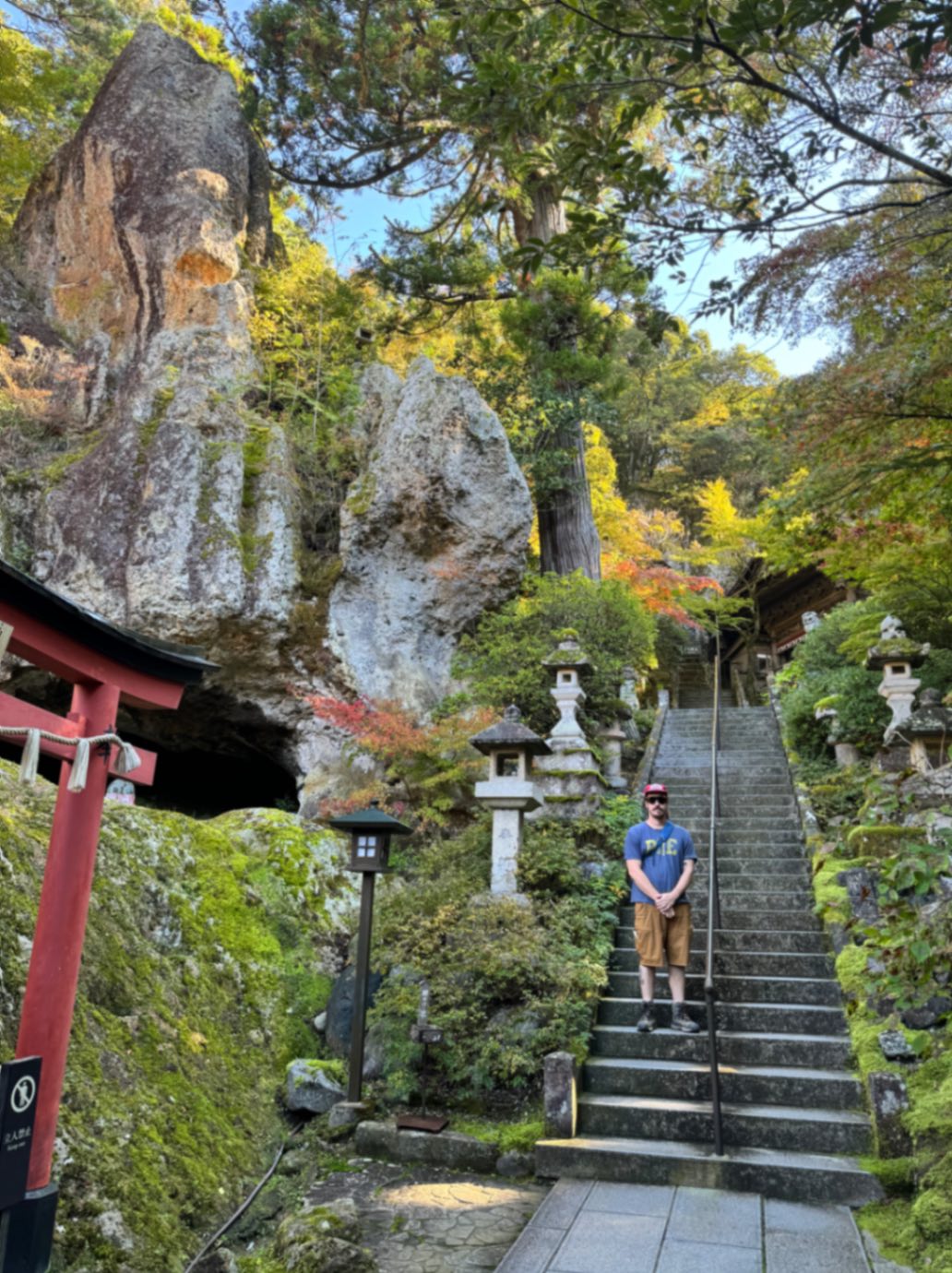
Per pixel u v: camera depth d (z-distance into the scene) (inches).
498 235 561.6
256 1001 222.4
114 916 204.1
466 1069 197.2
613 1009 216.4
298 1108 197.6
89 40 655.1
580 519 511.2
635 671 490.3
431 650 410.6
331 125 509.0
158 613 365.1
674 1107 178.4
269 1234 155.2
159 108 507.2
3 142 568.4
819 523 209.9
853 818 301.9
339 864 281.6
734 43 118.4
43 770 380.5
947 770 229.5
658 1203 152.3
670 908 203.8
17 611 107.2
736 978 219.0
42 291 501.4
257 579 378.9
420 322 538.9
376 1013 214.4
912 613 385.1
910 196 151.2
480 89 136.8
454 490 407.8
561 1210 149.6
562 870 252.7
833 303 152.3
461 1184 168.4
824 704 381.4
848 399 172.6
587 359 440.8
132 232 473.7
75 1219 133.8
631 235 140.6
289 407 461.4
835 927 231.0
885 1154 157.6
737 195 138.7
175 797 472.1
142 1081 171.9
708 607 721.6
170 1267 138.6
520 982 207.9
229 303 458.9
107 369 451.2
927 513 225.3
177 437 394.9
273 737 410.6
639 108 132.3
